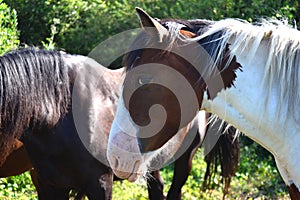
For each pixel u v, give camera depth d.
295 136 3.20
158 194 5.53
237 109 3.25
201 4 9.48
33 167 4.53
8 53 4.29
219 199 7.02
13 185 6.05
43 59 4.32
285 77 3.17
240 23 3.27
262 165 8.07
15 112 4.12
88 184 4.39
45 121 4.26
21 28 9.71
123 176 3.27
